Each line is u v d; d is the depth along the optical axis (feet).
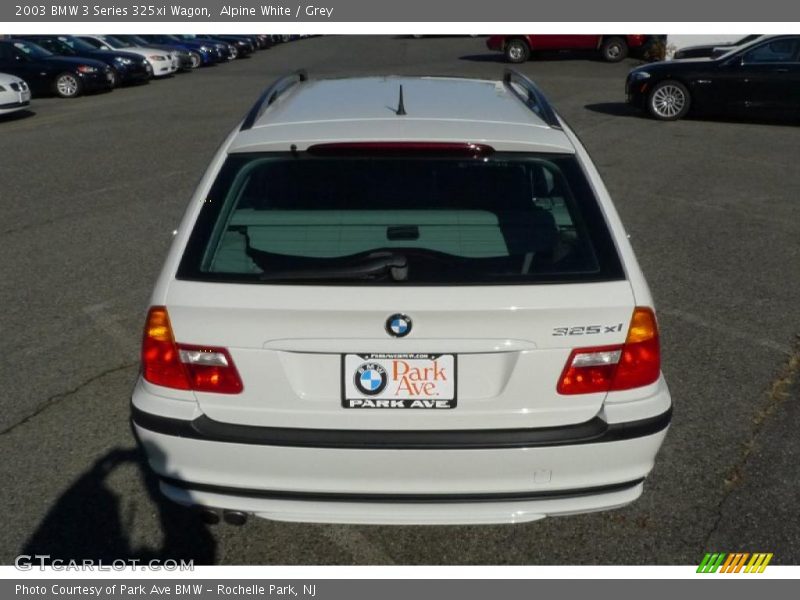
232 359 8.39
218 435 8.45
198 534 10.48
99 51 70.08
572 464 8.47
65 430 12.85
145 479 11.57
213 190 9.13
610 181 30.81
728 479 11.55
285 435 8.41
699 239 23.43
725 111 45.11
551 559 10.05
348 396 8.39
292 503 8.68
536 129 9.77
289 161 9.31
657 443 8.74
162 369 8.60
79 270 20.65
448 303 8.14
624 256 8.71
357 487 8.52
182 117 49.29
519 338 8.26
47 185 30.42
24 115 52.85
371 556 10.14
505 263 8.55
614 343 8.43
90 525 10.59
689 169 33.12
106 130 44.50
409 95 11.41
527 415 8.45
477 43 111.75
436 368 8.32
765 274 20.36
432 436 8.38
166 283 8.61
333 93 11.72
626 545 10.27
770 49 43.88
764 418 13.24
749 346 16.06
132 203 27.53
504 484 8.50
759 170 32.89
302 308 8.14
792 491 11.27
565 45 81.97
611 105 51.98
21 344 16.10
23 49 63.62
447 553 10.19
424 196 9.15
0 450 12.24
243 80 74.49
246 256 8.69
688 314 17.74
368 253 8.60
